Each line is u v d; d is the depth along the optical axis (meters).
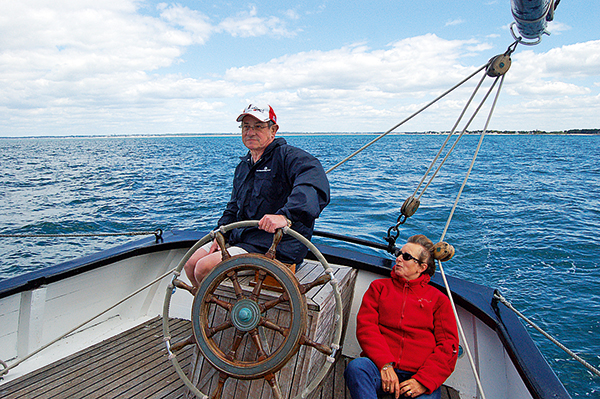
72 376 2.05
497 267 5.77
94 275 2.54
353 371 1.64
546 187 14.15
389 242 2.54
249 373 1.43
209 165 25.94
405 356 1.77
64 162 31.70
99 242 7.79
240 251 1.87
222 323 1.53
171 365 2.17
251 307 1.46
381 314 1.88
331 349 1.43
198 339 1.51
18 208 11.24
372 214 8.93
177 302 2.80
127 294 2.76
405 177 17.05
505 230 7.70
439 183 14.93
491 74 1.68
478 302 2.05
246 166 2.12
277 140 1.97
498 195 12.18
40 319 2.23
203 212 10.18
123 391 1.94
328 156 32.00
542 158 30.81
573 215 9.26
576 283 5.23
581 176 18.08
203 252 2.01
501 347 1.98
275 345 1.59
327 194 1.75
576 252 6.37
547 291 5.02
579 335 4.11
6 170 24.33
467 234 7.38
